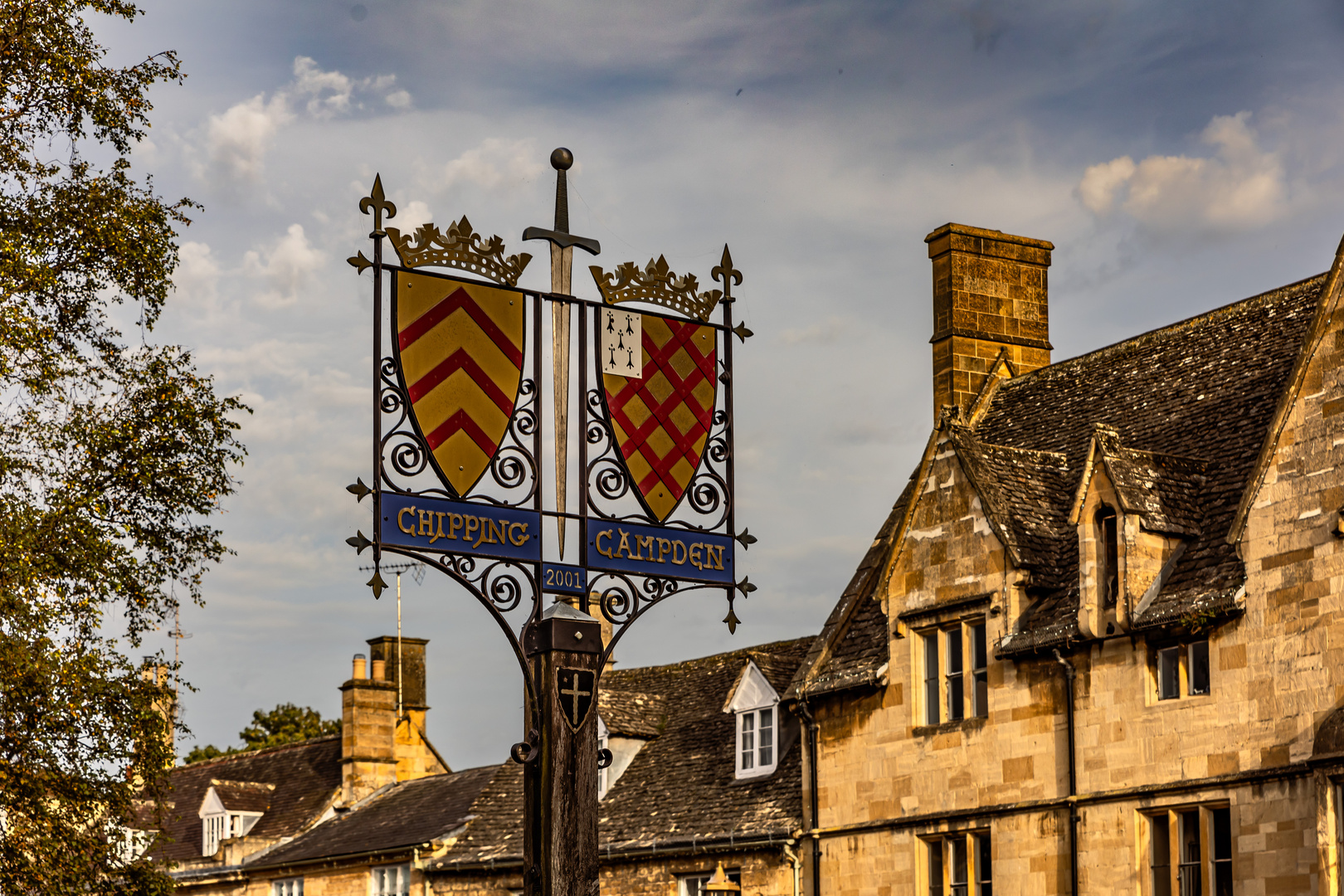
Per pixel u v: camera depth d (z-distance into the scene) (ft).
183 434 70.74
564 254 36.70
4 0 69.46
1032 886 67.92
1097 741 66.03
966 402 89.61
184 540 71.36
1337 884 55.83
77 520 67.00
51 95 69.82
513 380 35.45
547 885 33.55
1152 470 66.85
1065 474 76.18
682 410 37.45
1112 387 81.71
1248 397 71.56
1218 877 61.16
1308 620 58.95
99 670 66.69
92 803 67.72
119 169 72.33
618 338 36.94
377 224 34.55
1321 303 61.11
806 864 80.64
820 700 80.94
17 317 65.51
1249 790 59.77
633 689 110.11
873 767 77.20
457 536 34.17
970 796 71.61
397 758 143.84
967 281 90.99
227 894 131.75
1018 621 70.38
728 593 37.40
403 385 34.19
